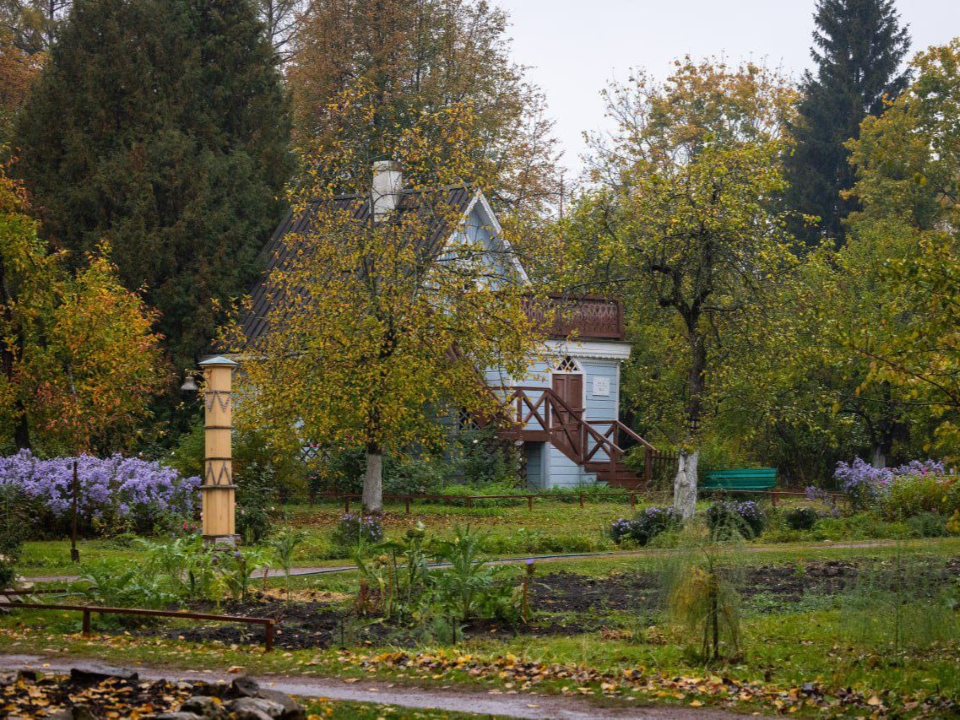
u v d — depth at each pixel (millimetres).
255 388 29562
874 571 13297
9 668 10906
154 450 34312
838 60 63688
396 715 9836
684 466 27656
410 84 50562
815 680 11680
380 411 28359
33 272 29969
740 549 12883
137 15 38688
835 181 62250
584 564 21297
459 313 28875
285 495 32406
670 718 9945
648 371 37406
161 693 9836
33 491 25281
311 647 13312
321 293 28516
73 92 38500
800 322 27312
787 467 44688
